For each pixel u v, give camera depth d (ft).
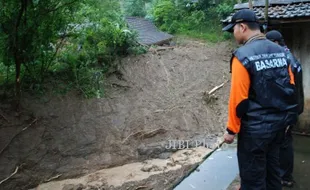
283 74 7.74
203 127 35.01
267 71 7.57
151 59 43.37
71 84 33.73
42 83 32.27
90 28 36.29
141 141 31.83
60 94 32.27
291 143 11.41
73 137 29.58
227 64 47.83
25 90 30.91
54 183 25.88
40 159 27.09
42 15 27.71
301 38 20.95
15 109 28.86
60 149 28.32
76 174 27.17
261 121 7.68
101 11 35.55
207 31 60.64
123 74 38.68
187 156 29.43
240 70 7.59
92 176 26.91
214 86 42.19
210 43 55.36
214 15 62.85
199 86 41.47
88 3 31.78
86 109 32.22
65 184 25.55
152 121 33.99
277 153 8.59
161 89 38.99
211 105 38.58
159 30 59.31
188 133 33.81
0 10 25.20
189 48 51.67
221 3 63.10
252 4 23.82
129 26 50.01
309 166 13.80
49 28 28.94
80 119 31.09
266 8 19.48
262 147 7.82
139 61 41.86
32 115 29.17
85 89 33.99
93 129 30.94
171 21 63.36
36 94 30.96
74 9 29.96
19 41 27.63
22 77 31.32
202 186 12.67
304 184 11.94
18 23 26.43
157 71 41.70
